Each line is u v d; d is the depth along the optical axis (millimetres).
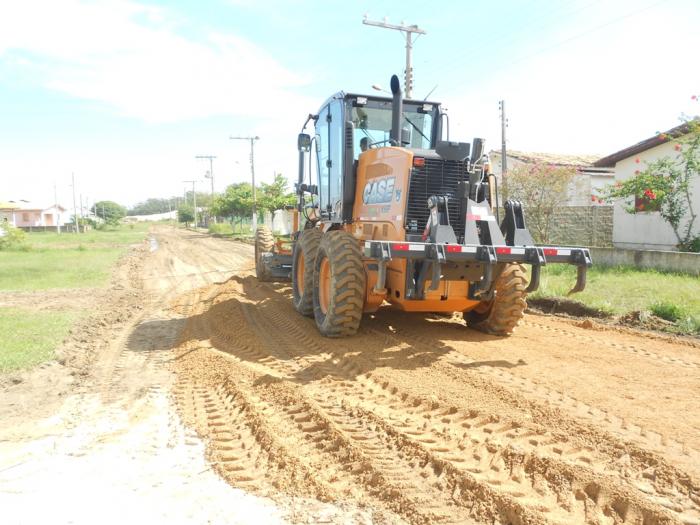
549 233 18281
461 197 6324
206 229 69250
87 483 3551
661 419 4090
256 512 3129
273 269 11188
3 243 27016
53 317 9102
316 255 7598
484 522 2920
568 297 9328
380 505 3133
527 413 4270
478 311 7371
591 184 22141
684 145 14984
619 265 12570
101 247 30844
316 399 4820
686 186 13867
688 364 5684
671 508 2922
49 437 4363
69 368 6383
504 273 6848
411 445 3781
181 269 18234
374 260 6824
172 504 3250
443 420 4242
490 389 4848
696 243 13906
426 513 2994
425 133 8289
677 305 8148
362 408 4504
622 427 3953
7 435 4414
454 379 5203
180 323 9070
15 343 7238
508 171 18031
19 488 3494
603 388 4855
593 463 3445
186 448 4082
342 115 7684
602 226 17422
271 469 3633
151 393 5434
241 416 4645
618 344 6629
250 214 48094
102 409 5004
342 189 7668
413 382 5145
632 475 3266
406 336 7074
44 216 73062
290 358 6273
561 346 6512
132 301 11383
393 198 6559
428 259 5715
